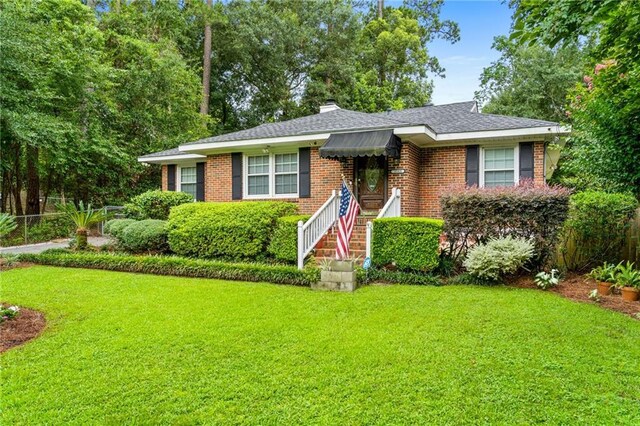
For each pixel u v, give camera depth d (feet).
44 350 16.74
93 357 16.01
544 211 27.45
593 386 13.12
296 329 18.85
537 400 12.32
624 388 12.96
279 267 30.14
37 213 63.93
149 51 73.26
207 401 12.55
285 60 104.47
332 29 107.04
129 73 70.33
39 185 66.08
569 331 17.94
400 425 11.12
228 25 99.40
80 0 71.15
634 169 28.81
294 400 12.51
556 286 26.43
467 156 42.14
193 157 56.03
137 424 11.41
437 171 43.60
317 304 23.16
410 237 29.63
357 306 22.58
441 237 31.73
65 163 57.88
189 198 49.93
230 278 30.91
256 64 103.30
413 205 42.39
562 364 14.70
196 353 16.25
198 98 85.20
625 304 22.30
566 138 39.45
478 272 27.43
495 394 12.69
